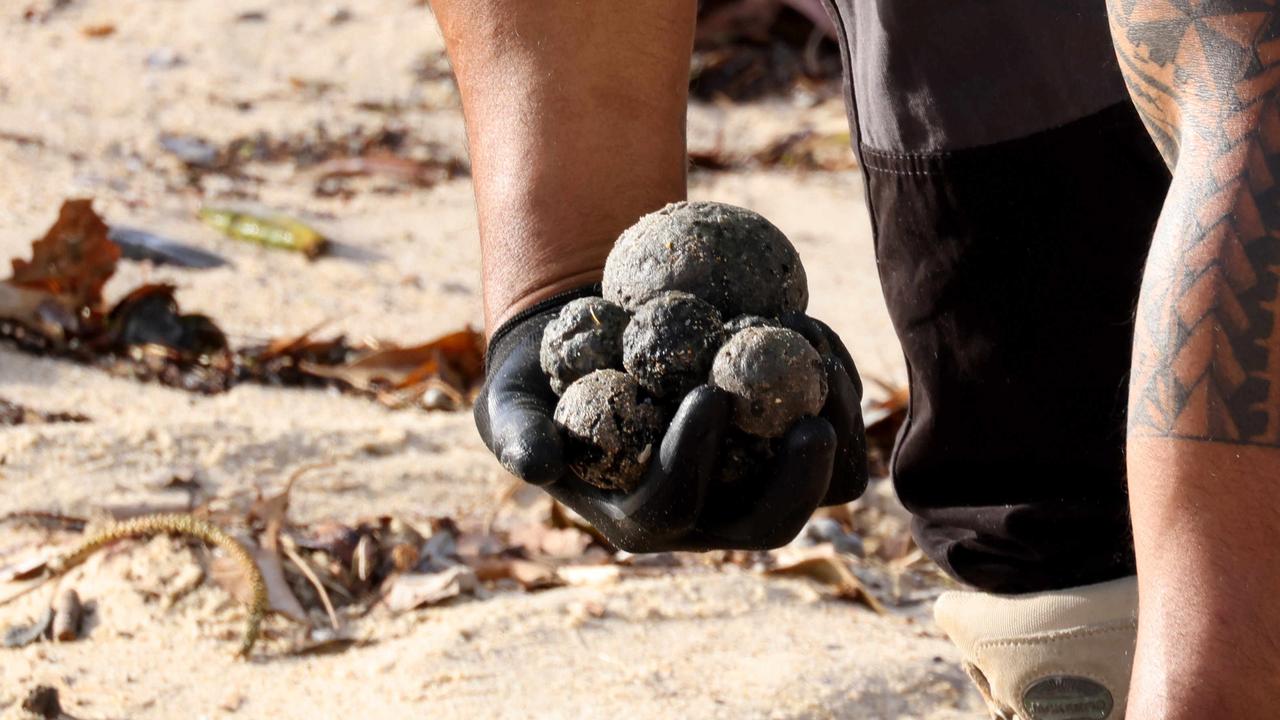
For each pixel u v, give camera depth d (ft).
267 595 8.55
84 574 8.82
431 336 13.62
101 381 11.93
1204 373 4.15
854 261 17.25
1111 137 6.18
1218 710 4.00
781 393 4.65
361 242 16.52
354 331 13.61
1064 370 6.56
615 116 5.97
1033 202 6.32
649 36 6.06
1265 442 4.09
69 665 7.97
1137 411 4.27
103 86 21.47
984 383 6.70
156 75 22.22
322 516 9.87
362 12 25.50
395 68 23.52
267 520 9.34
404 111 21.86
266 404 11.91
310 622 8.63
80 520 9.44
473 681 7.89
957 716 7.81
